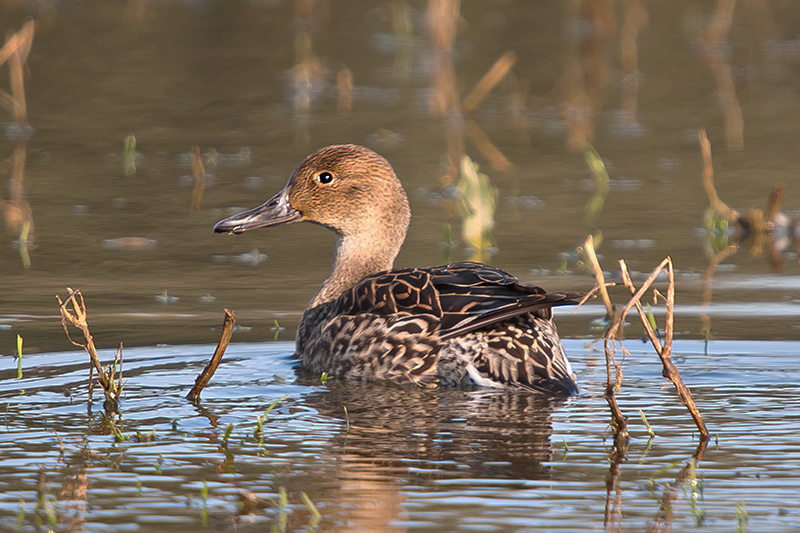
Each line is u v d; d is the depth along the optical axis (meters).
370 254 11.45
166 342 10.68
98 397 8.69
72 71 25.72
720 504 6.26
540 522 6.00
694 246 14.95
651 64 27.61
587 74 26.45
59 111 22.94
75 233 15.52
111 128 21.78
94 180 18.28
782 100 24.12
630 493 6.43
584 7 31.52
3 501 6.38
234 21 31.95
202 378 8.74
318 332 9.99
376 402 8.54
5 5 32.19
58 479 6.73
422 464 6.98
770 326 11.19
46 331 11.04
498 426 7.81
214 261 14.46
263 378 9.44
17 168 18.86
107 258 14.37
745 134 21.39
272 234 16.45
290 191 11.46
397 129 21.52
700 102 24.09
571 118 22.89
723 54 28.70
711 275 13.59
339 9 34.78
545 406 8.36
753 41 30.28
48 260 14.18
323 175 11.35
